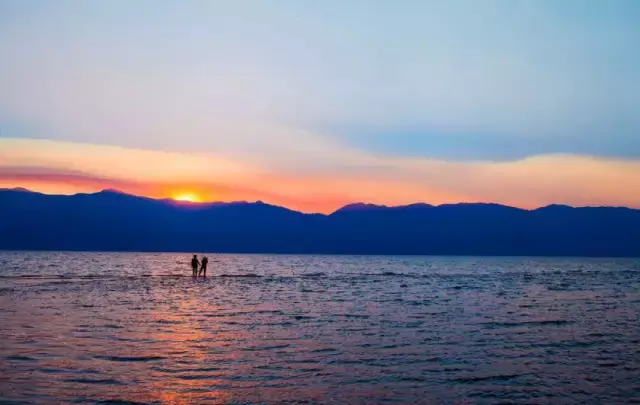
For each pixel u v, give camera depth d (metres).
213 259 198.88
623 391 16.12
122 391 15.31
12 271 79.00
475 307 37.38
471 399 15.24
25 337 22.53
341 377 17.31
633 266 164.12
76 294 41.84
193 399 14.79
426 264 167.88
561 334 25.83
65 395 14.80
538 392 15.96
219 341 22.86
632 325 29.16
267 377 17.16
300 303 38.78
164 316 30.03
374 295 46.81
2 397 14.38
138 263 134.75
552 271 115.19
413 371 18.17
